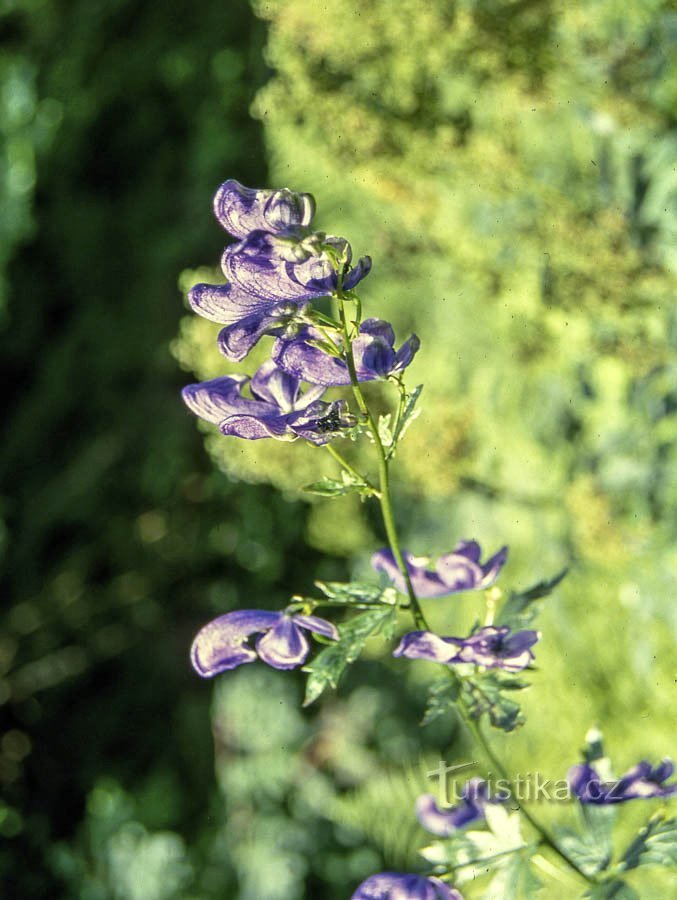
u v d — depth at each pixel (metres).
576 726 0.96
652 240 0.87
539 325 0.96
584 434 0.95
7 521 1.68
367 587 0.44
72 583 1.64
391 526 0.43
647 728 0.92
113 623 1.61
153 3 1.48
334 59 1.03
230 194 0.41
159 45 1.48
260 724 1.30
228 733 1.34
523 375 0.98
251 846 1.30
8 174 1.62
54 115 1.58
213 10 1.43
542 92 0.90
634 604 0.92
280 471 1.18
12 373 1.70
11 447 1.69
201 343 1.19
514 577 1.02
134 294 1.58
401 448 1.06
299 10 1.03
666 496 0.89
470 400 1.03
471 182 0.97
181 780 1.46
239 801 1.33
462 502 1.07
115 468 1.62
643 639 0.92
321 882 1.23
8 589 1.67
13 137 1.61
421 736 1.16
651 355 0.89
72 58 1.56
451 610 1.08
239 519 1.46
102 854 1.45
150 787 1.47
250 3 1.35
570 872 0.46
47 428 1.68
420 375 1.06
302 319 0.42
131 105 1.52
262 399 0.43
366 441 1.13
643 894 0.54
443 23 0.94
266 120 1.15
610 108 0.86
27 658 1.63
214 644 0.43
